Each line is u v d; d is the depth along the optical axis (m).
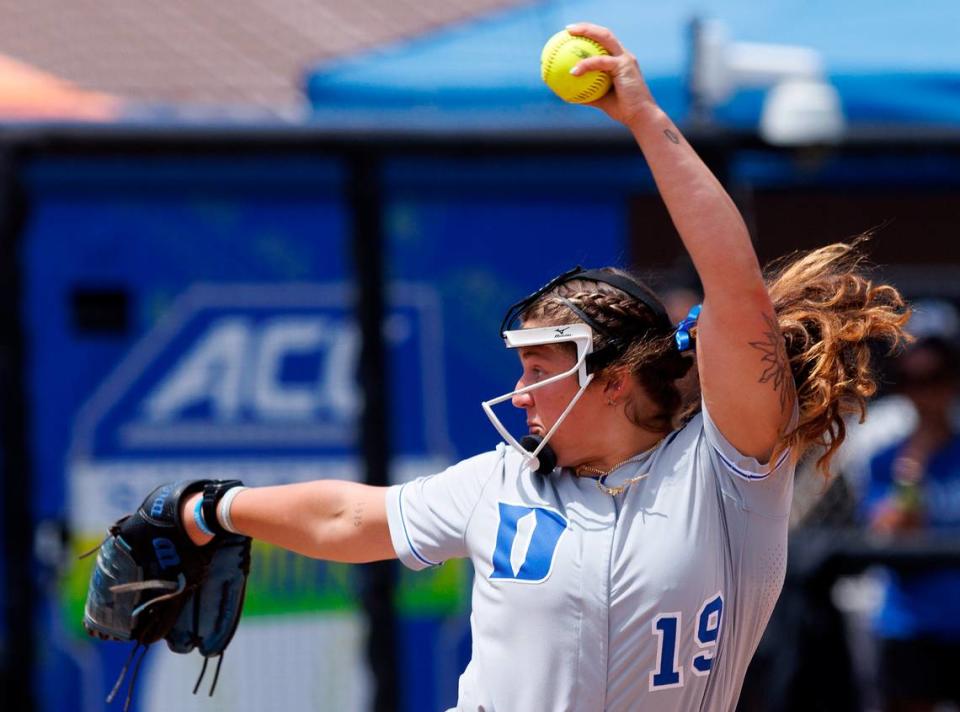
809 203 25.31
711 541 9.03
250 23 28.31
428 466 20.62
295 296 20.44
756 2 26.16
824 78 22.98
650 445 9.41
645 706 8.95
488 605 9.13
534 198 20.88
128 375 20.09
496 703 9.01
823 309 9.59
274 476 20.36
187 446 20.19
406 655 20.08
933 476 21.38
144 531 10.11
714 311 8.87
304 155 19.30
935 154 20.09
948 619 21.27
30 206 19.58
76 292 19.95
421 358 20.62
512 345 9.32
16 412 18.55
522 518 9.13
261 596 19.95
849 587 24.30
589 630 8.84
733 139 19.81
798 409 9.30
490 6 30.81
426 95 23.00
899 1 25.94
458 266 20.73
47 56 25.73
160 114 23.22
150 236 20.14
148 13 28.03
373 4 30.25
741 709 19.52
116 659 19.59
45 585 19.45
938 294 21.16
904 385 21.48
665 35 24.20
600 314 9.20
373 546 9.72
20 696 18.34
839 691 19.69
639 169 21.03
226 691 19.84
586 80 8.95
